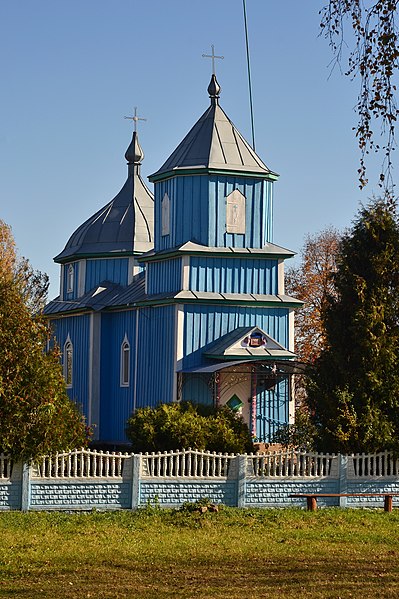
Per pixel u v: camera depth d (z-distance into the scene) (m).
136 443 28.41
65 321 48.06
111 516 23.09
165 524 22.50
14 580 16.48
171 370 38.91
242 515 23.70
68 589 15.77
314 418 27.75
